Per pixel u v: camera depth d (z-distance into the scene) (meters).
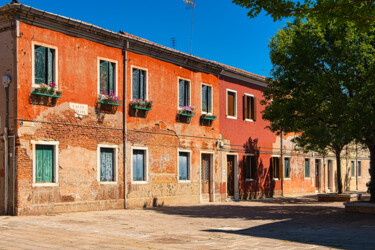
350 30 16.81
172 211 17.31
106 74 17.45
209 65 22.73
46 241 9.43
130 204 18.08
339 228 12.48
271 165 28.14
